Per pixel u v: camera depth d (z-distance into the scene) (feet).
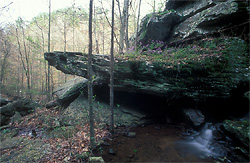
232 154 10.52
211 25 17.20
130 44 27.02
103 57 17.83
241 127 10.96
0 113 22.34
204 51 15.24
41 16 36.09
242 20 15.26
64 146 12.16
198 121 14.61
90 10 10.24
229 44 14.40
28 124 19.66
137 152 11.34
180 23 21.34
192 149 11.81
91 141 11.50
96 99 20.76
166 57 16.28
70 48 50.65
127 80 16.97
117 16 26.37
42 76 44.73
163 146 12.31
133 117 18.22
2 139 14.71
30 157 10.84
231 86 12.99
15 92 48.03
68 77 53.01
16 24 32.78
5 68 43.45
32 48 39.42
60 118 18.97
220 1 17.29
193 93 14.88
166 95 16.10
